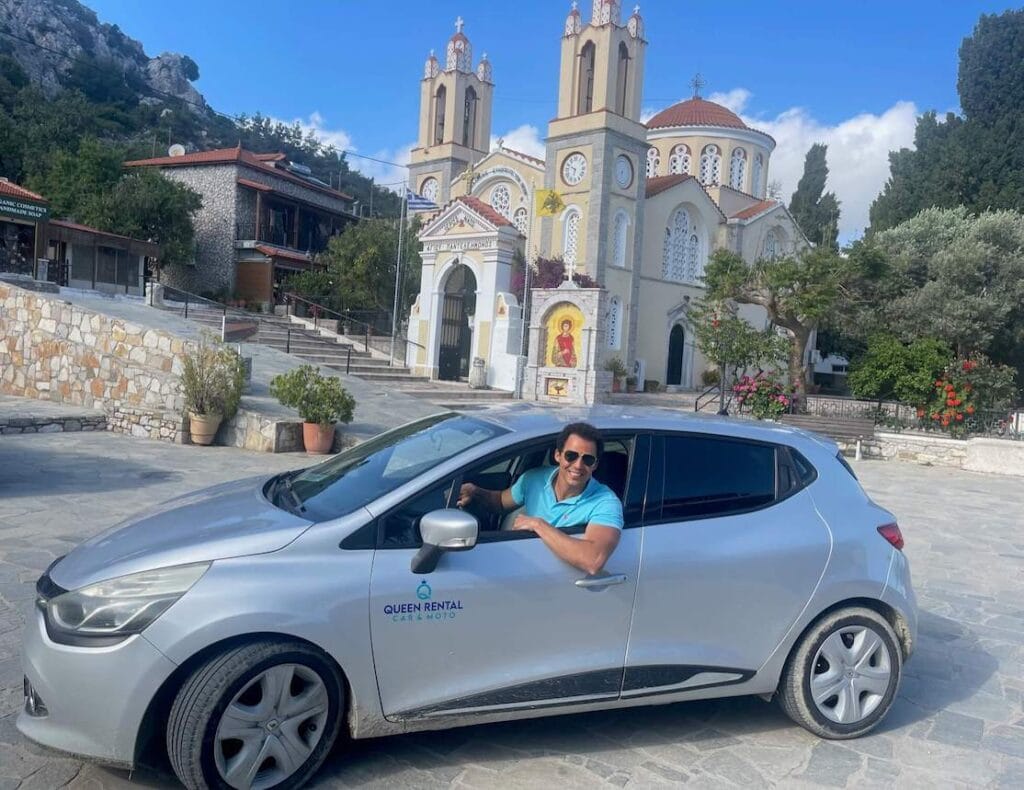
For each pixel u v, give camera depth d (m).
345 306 33.03
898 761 3.97
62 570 3.48
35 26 96.38
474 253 25.31
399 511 3.55
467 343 26.44
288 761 3.27
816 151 56.94
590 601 3.64
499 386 24.80
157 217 33.53
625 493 3.90
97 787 3.33
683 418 4.27
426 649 3.41
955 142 40.25
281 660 3.19
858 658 4.14
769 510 4.09
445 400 22.06
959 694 4.89
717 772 3.76
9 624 4.95
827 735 4.12
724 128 42.38
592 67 34.75
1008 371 22.31
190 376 12.75
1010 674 5.27
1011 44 41.38
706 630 3.86
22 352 15.81
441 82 41.97
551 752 3.84
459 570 3.46
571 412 4.26
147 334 14.18
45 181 36.06
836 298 27.17
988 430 19.59
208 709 3.08
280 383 12.95
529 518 3.71
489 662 3.52
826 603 4.05
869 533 4.23
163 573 3.23
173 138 74.62
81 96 64.56
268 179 39.34
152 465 10.68
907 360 23.02
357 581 3.32
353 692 3.34
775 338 21.42
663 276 37.69
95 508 8.09
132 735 3.09
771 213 41.22
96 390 14.73
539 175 36.78
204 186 37.94
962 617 6.48
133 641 3.08
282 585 3.22
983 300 28.88
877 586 4.14
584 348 23.77
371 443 4.57
